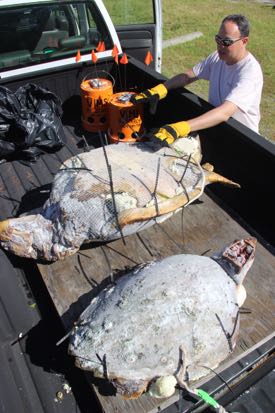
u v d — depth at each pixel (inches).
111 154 96.5
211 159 115.0
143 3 166.1
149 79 136.1
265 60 324.2
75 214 84.0
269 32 389.1
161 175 92.3
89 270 88.0
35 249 86.3
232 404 70.2
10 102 123.0
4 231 84.7
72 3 135.0
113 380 63.2
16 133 126.1
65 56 140.8
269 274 87.2
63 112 151.6
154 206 86.4
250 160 98.0
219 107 106.4
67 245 85.3
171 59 323.6
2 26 128.8
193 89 274.2
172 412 66.6
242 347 73.4
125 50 171.9
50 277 86.4
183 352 64.1
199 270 71.6
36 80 137.6
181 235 96.5
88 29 143.3
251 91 111.7
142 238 95.7
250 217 106.4
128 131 132.5
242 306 80.6
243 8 471.8
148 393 66.5
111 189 83.9
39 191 115.0
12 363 75.4
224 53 114.7
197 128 103.7
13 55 133.9
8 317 83.4
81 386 72.2
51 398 70.6
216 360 67.7
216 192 116.6
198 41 363.3
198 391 65.7
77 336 67.1
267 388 72.4
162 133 100.2
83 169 90.8
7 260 95.1
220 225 99.4
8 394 70.7
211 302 67.6
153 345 63.6
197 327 65.4
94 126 141.6
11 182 118.8
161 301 66.1
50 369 74.5
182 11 456.4
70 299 82.2
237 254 76.7
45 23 135.0
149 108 140.0
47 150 131.0
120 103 127.3
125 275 78.4
